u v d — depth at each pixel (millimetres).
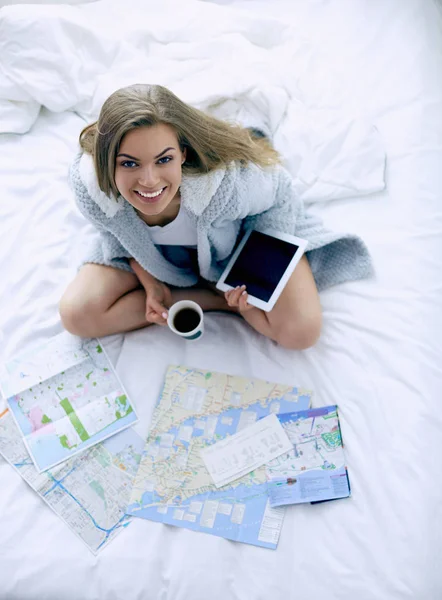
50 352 1429
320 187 1512
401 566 1098
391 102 1575
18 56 1628
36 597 1182
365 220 1467
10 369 1414
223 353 1407
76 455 1324
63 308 1387
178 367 1396
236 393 1357
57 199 1589
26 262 1519
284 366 1370
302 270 1368
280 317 1347
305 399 1327
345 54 1670
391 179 1497
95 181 1167
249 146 1220
